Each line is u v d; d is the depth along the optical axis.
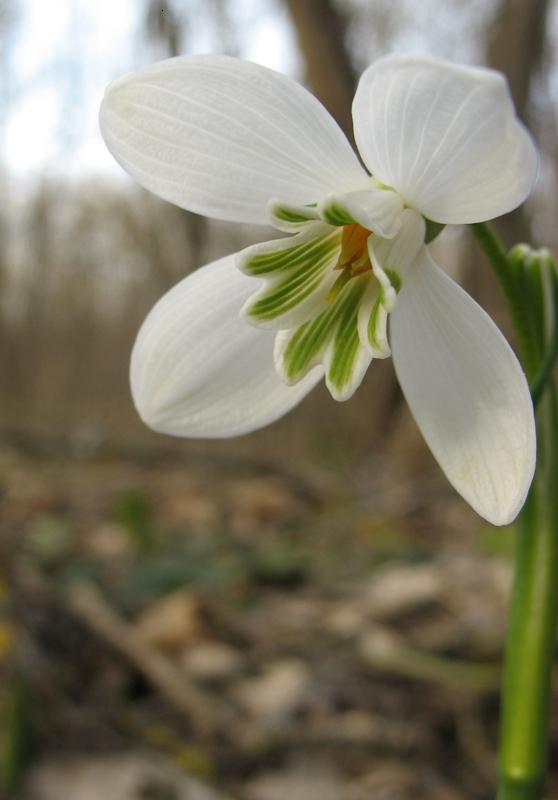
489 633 0.25
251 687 0.23
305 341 0.10
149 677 0.22
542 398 0.11
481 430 0.10
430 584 0.29
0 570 0.25
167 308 0.11
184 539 0.38
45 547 0.33
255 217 0.10
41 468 0.56
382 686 0.22
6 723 0.19
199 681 0.23
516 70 0.55
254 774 0.19
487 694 0.22
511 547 0.33
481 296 0.50
